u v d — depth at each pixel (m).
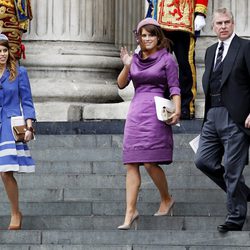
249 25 45.56
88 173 37.91
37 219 34.41
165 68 33.72
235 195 32.12
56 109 45.78
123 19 51.44
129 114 33.78
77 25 47.56
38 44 47.31
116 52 48.22
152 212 35.09
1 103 34.12
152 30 33.69
